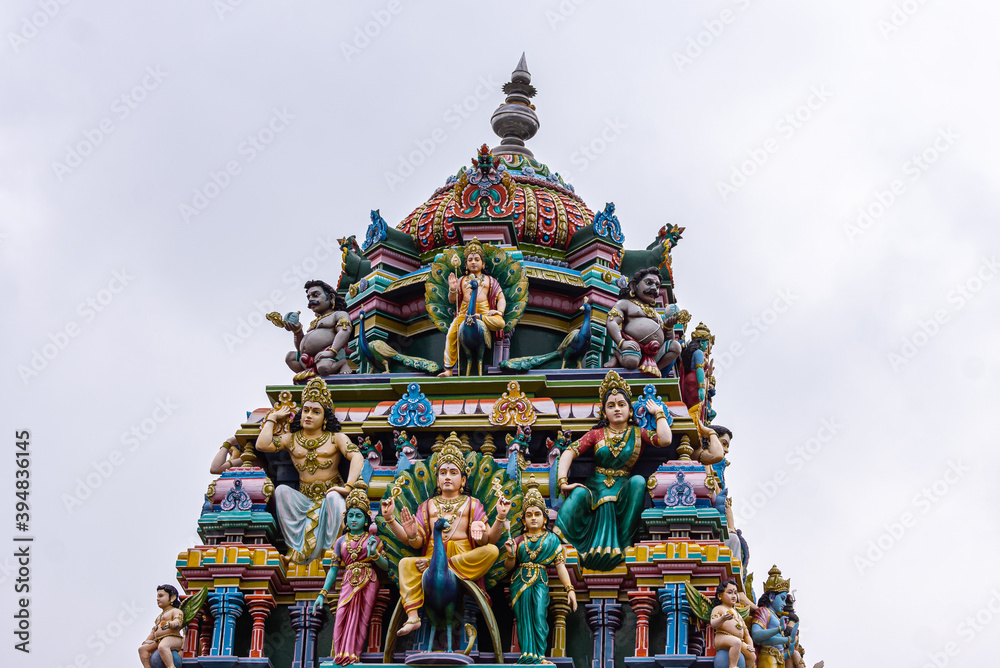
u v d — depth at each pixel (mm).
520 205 30219
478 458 25078
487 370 27656
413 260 30469
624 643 24734
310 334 28375
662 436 25625
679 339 30812
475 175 29188
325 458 26312
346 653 24234
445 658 23750
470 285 27844
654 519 25016
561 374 27141
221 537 25828
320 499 26109
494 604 24875
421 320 29484
